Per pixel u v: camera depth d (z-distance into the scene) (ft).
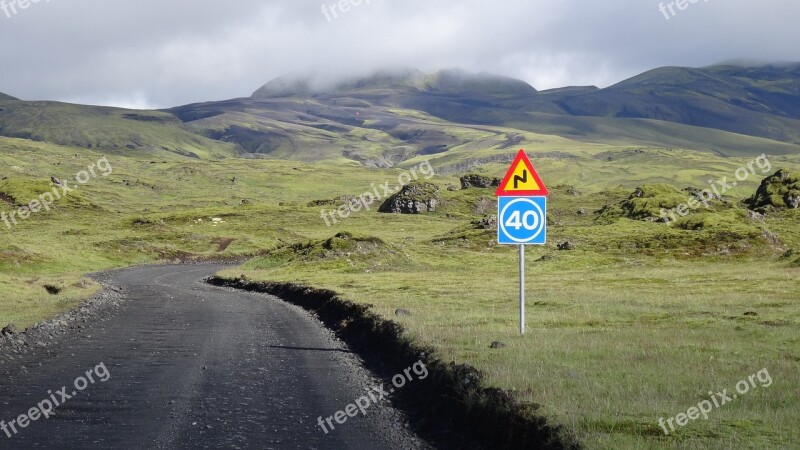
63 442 38.04
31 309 108.47
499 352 55.16
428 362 54.44
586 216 550.77
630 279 163.84
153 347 75.82
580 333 68.08
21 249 260.42
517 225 66.03
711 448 29.58
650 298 106.93
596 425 33.35
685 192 482.28
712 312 84.99
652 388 41.11
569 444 31.09
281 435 39.68
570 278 175.83
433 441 38.81
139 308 124.26
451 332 68.39
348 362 65.92
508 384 41.57
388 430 41.19
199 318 107.86
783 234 301.84
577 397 38.58
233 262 352.90
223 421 42.86
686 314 83.97
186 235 421.18
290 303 139.95
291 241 441.27
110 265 297.94
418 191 636.89
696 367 47.83
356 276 202.18
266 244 424.05
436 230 499.51
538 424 34.01
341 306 105.91
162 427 41.29
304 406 47.32
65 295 135.44
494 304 104.88
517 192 65.87
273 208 580.30
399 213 615.16
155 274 258.16
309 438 39.14
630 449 29.50
